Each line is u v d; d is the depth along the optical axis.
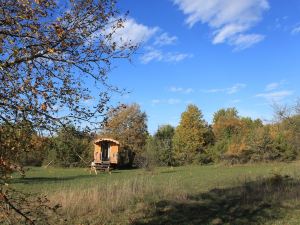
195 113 73.56
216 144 70.81
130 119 68.50
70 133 8.20
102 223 17.08
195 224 17.67
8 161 7.48
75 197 19.44
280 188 25.50
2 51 7.46
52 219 12.16
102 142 58.25
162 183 29.70
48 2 7.67
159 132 82.69
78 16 8.12
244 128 76.12
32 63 8.03
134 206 20.30
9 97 7.63
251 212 19.86
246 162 61.72
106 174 46.44
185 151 71.06
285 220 18.12
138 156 59.91
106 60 8.48
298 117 54.78
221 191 26.19
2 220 7.84
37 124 7.84
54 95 8.04
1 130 7.46
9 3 7.56
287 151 60.38
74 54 8.28
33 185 30.73
